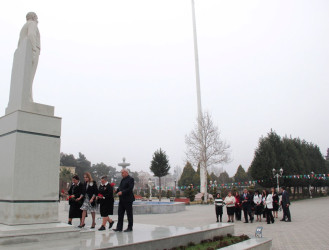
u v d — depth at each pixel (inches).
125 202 332.5
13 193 235.5
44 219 249.6
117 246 237.6
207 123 1518.2
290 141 1775.3
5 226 231.9
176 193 2155.5
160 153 1587.1
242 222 660.1
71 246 231.1
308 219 710.5
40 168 254.1
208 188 1824.6
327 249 365.4
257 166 1578.5
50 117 268.2
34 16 289.0
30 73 267.9
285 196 674.8
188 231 331.9
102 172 3134.8
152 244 269.1
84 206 357.1
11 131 251.4
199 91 1572.3
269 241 349.1
